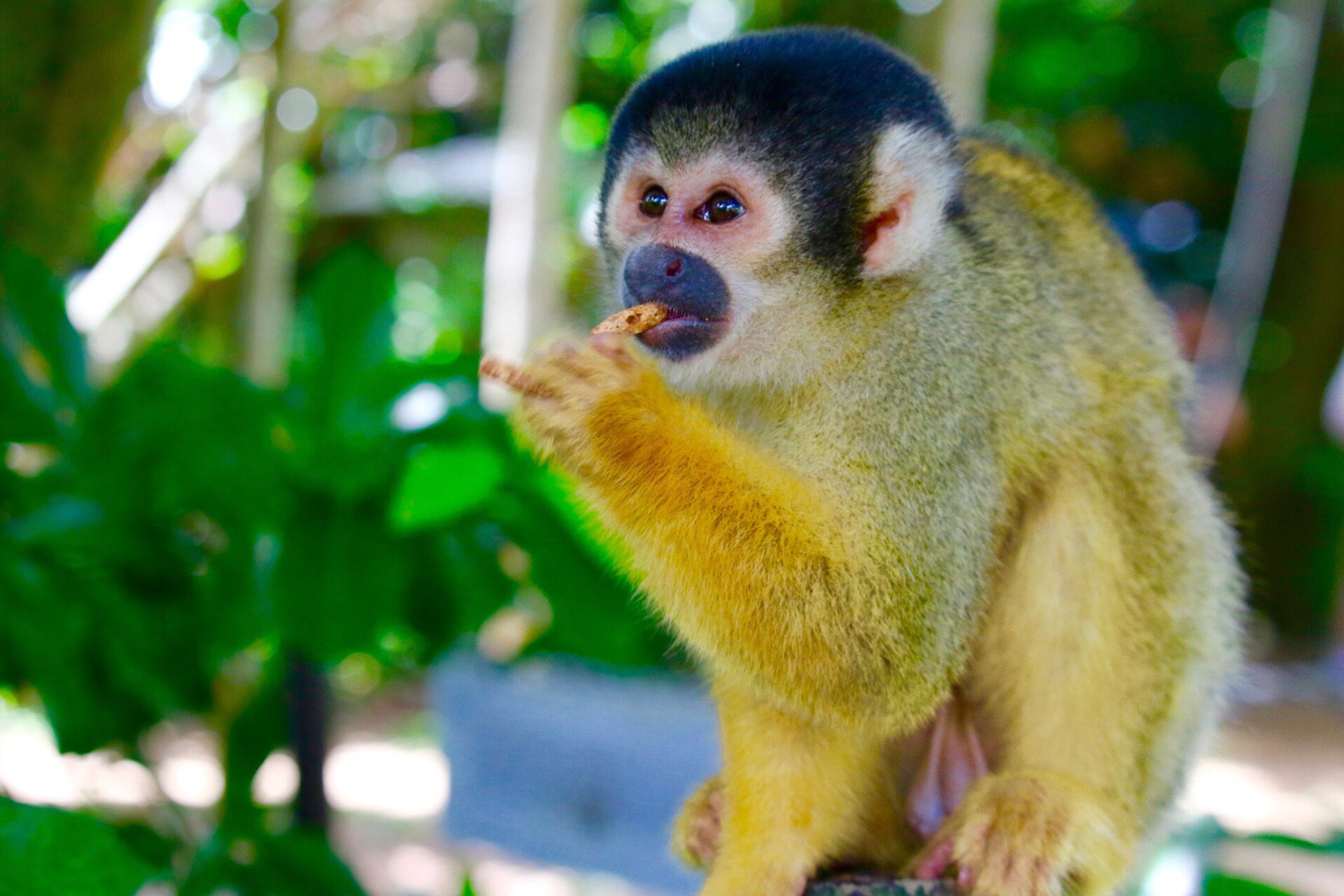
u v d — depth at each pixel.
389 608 0.67
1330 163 1.94
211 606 0.67
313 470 0.68
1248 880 0.60
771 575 0.59
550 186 1.01
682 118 0.61
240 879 0.65
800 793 0.61
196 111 1.53
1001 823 0.60
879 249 0.61
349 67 1.63
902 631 0.59
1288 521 2.07
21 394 0.67
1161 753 0.62
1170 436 0.63
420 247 2.03
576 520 0.68
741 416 0.63
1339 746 1.43
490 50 1.84
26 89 0.77
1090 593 0.62
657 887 0.77
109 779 0.77
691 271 0.61
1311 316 2.09
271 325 0.90
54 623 0.65
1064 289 0.62
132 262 1.19
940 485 0.60
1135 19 2.08
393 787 1.26
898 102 0.61
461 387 0.72
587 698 0.80
